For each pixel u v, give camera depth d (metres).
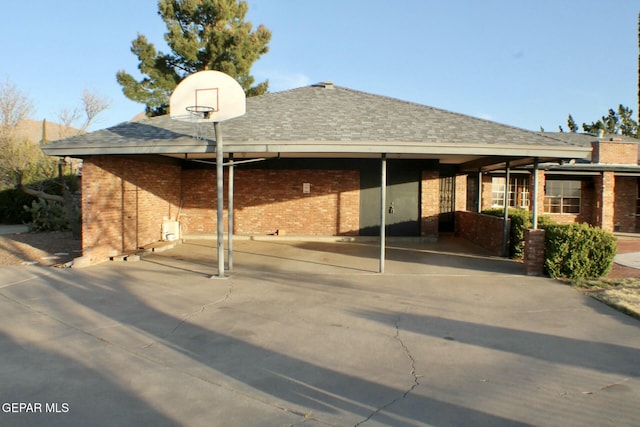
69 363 4.91
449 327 6.20
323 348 5.38
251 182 15.71
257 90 23.89
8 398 4.10
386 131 10.14
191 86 9.39
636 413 3.86
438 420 3.75
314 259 11.65
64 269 10.06
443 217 17.73
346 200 15.55
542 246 9.69
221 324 6.28
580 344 5.55
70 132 28.00
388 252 12.98
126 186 12.12
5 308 7.02
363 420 3.75
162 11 22.58
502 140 9.58
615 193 19.50
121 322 6.35
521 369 4.79
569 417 3.79
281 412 3.88
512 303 7.47
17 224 24.75
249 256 12.06
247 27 24.02
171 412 3.86
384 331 6.02
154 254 12.30
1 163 16.31
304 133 9.98
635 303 7.28
